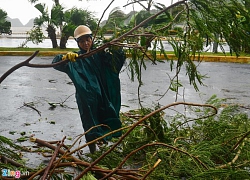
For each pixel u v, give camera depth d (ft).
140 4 13.32
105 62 14.97
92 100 14.51
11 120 20.75
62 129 19.20
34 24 69.51
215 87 32.63
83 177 9.89
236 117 16.56
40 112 22.76
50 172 9.92
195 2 12.19
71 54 12.58
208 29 12.23
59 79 35.83
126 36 12.36
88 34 14.56
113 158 13.28
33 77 36.86
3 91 29.58
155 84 33.40
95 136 14.57
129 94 28.81
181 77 37.91
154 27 13.34
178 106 24.63
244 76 39.47
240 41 12.23
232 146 13.61
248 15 11.89
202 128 15.61
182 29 12.82
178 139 14.99
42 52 58.34
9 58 53.72
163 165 11.92
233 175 10.32
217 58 53.11
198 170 11.21
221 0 12.08
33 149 15.96
